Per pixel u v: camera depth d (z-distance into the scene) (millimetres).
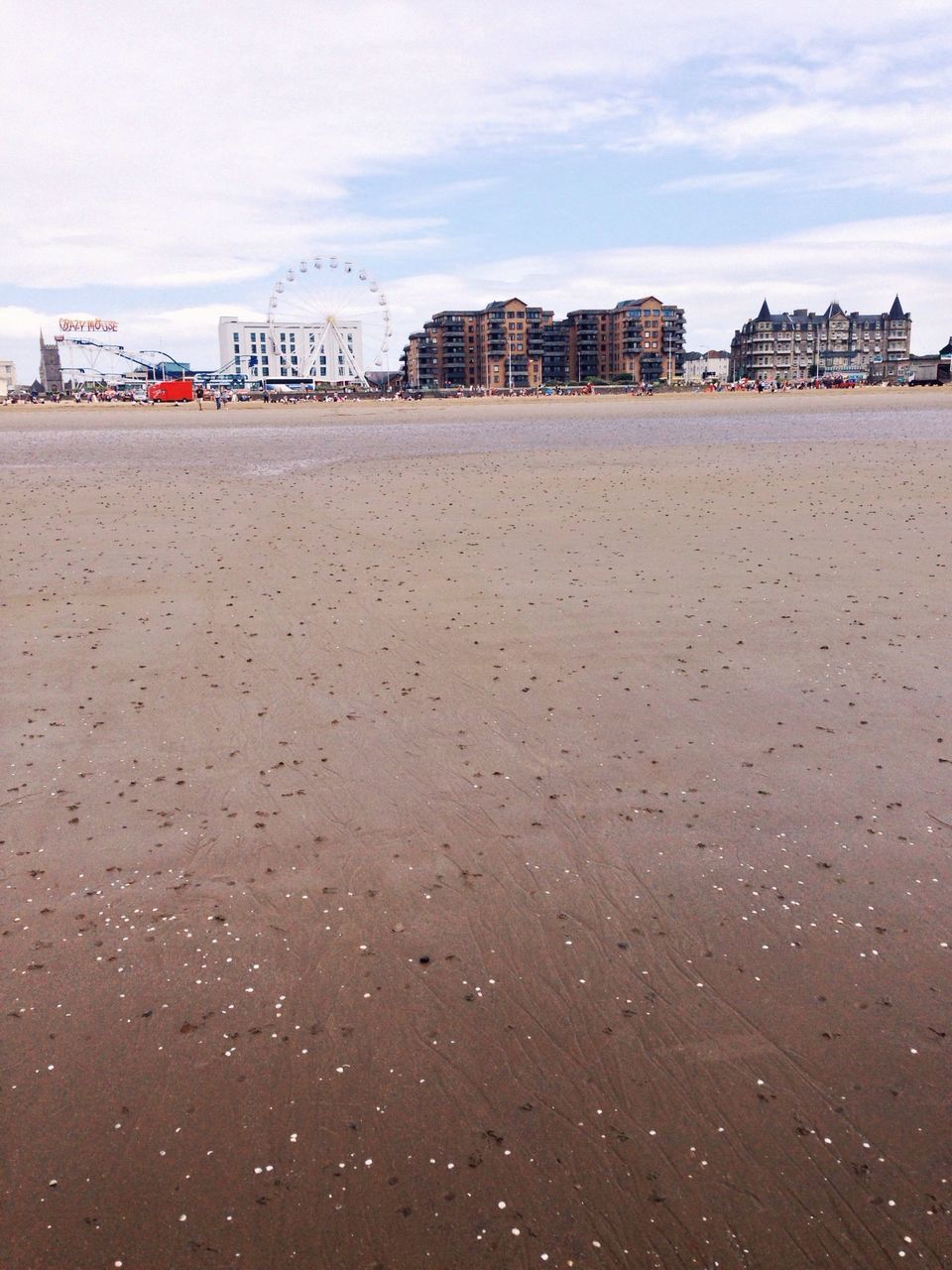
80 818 6742
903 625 11031
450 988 4949
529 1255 3504
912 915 5527
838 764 7453
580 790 7102
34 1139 4000
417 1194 3750
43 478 29344
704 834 6434
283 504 22031
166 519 19922
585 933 5398
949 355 190750
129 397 151375
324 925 5500
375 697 9086
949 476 24922
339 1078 4336
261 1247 3533
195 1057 4469
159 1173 3844
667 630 11062
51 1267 3453
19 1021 4711
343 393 173375
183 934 5414
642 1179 3811
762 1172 3838
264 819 6715
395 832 6520
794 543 16078
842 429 50438
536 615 11812
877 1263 3479
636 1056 4461
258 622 11680
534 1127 4059
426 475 28203
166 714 8656
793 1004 4801
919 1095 4211
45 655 10406
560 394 169500
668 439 44562
